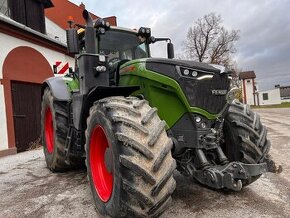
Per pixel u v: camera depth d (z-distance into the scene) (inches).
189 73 113.0
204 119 114.1
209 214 110.2
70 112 162.7
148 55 175.2
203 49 1432.1
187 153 118.0
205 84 113.6
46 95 194.4
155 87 119.5
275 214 109.0
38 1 445.7
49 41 391.9
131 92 123.4
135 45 169.5
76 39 139.9
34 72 364.5
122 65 138.5
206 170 110.2
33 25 434.6
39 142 366.0
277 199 124.0
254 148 123.6
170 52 178.7
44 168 201.9
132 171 89.5
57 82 181.5
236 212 111.3
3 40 316.2
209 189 137.1
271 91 2682.1
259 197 126.3
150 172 88.4
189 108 112.3
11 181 171.0
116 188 94.2
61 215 116.6
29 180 171.2
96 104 113.5
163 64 117.2
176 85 113.3
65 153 169.3
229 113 132.1
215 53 1438.2
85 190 146.0
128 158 90.0
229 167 110.0
